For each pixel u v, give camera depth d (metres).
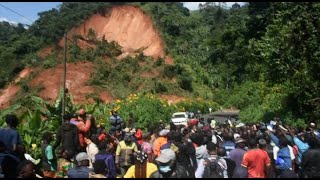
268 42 25.20
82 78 78.94
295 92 21.81
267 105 27.61
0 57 89.38
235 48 58.06
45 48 89.94
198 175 7.06
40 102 15.80
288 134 10.52
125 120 23.39
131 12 99.69
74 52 85.69
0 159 6.73
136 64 82.19
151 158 8.70
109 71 80.50
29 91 77.19
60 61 83.81
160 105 26.45
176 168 6.88
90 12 99.81
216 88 77.69
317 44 21.83
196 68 82.94
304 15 22.61
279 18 25.50
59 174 8.42
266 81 26.55
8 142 7.18
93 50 87.38
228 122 17.66
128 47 93.81
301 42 22.53
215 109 59.97
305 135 9.66
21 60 87.81
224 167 7.15
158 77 78.81
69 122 9.18
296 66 22.66
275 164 8.46
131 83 77.50
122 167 9.10
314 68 21.56
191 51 89.06
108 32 97.56
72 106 17.12
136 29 96.62
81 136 9.30
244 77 55.31
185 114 32.53
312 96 21.41
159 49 89.81
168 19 95.56
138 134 11.70
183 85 75.94
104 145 7.83
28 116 13.36
